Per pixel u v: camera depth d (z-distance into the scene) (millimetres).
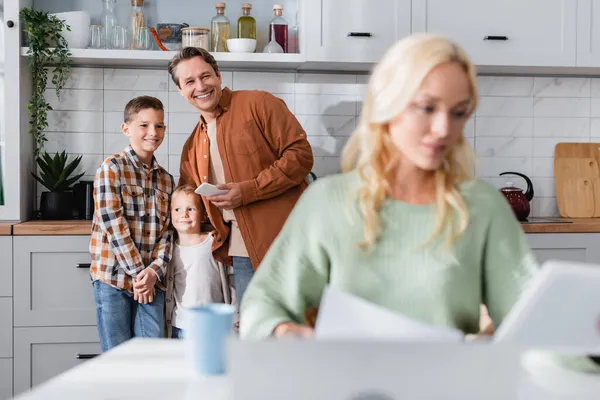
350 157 1167
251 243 2578
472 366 708
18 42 3010
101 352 2877
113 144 3352
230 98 2674
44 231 2844
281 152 2650
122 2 3365
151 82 3359
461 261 1066
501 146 3559
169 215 2707
